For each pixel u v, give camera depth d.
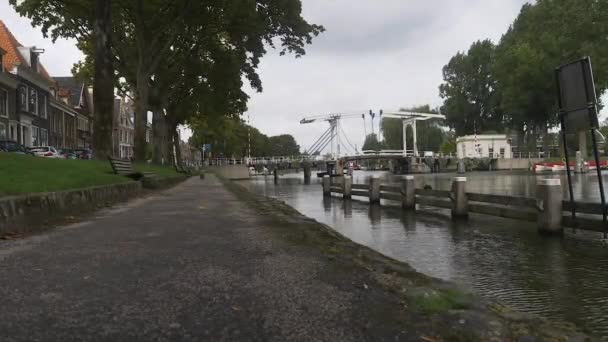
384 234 13.52
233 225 8.55
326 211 21.25
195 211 11.07
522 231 13.03
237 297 4.00
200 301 3.88
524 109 73.81
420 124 121.44
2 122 39.47
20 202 7.54
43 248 6.08
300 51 31.31
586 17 60.50
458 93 101.75
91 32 29.69
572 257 9.62
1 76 38.69
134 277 4.61
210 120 43.72
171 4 28.20
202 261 5.38
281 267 5.13
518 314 3.86
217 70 33.53
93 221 9.00
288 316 3.56
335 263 5.36
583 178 45.44
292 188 46.44
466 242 11.76
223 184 27.62
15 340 3.04
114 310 3.63
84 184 12.02
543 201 12.12
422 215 18.14
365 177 69.81
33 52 48.03
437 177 60.91
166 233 7.48
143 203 13.33
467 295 4.25
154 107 35.19
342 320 3.48
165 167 35.56
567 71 10.62
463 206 16.17
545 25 70.62
